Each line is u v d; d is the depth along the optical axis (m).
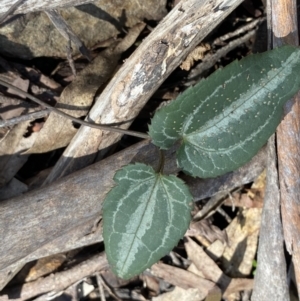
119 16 0.22
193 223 0.24
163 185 0.19
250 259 0.24
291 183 0.20
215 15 0.19
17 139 0.22
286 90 0.18
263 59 0.18
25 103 0.22
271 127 0.19
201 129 0.19
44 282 0.23
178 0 0.22
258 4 0.24
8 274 0.21
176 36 0.19
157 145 0.19
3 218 0.19
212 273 0.24
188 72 0.23
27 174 0.23
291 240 0.21
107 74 0.22
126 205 0.19
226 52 0.23
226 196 0.24
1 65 0.22
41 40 0.22
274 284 0.21
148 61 0.19
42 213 0.20
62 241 0.22
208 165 0.19
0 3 0.19
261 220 0.22
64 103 0.21
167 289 0.24
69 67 0.23
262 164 0.22
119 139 0.21
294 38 0.20
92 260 0.23
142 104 0.21
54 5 0.19
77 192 0.20
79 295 0.24
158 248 0.20
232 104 0.18
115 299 0.24
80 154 0.21
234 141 0.19
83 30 0.22
